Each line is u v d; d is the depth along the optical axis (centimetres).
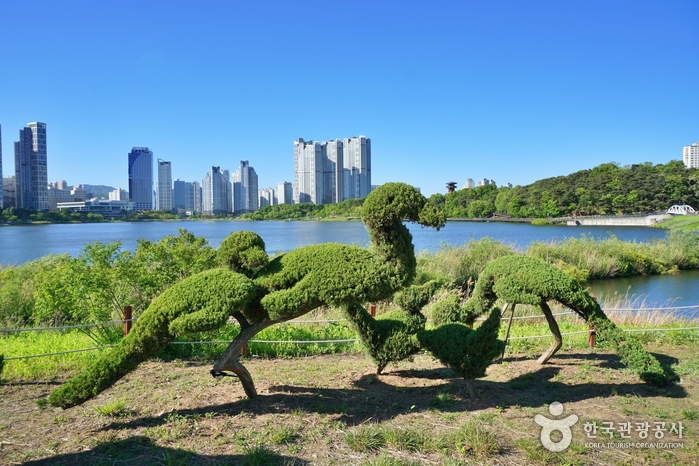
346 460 394
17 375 617
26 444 421
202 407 504
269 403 515
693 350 784
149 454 401
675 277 2162
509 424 470
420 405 522
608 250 2253
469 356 519
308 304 465
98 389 451
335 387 581
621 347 584
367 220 484
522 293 558
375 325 589
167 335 469
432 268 1659
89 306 790
